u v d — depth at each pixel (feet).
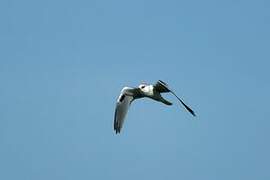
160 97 54.85
